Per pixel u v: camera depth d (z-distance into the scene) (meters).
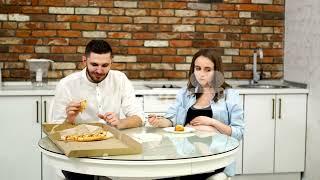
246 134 4.05
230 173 2.58
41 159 3.76
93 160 1.86
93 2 4.26
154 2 4.36
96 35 4.29
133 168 1.84
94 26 4.28
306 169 4.14
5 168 3.72
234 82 4.57
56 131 2.31
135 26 4.35
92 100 2.86
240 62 4.57
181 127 2.46
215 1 4.46
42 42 4.21
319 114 3.89
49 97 3.73
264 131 4.07
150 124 2.69
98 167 1.87
